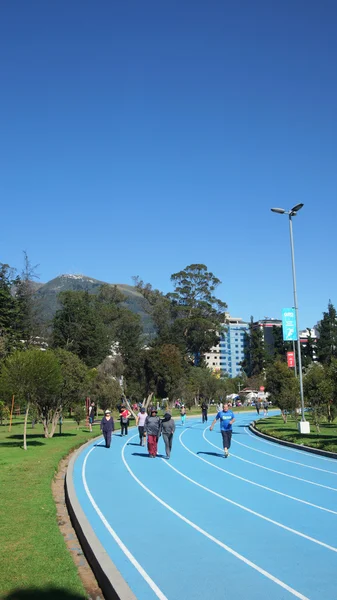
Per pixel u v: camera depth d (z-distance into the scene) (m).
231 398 89.25
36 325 68.44
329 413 31.38
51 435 28.41
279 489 12.59
